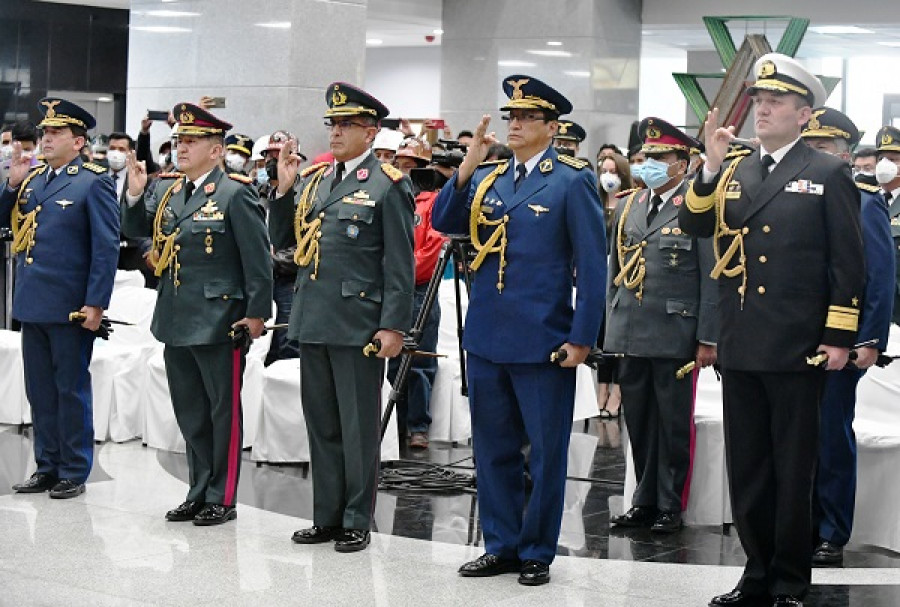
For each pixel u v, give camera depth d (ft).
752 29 49.60
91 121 22.50
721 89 43.60
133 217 21.08
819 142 18.90
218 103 31.30
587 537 20.56
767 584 16.35
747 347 15.81
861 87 57.67
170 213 20.74
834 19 48.67
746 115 43.52
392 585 17.26
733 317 16.05
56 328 22.04
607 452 28.35
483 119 17.62
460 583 17.44
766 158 16.07
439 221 18.16
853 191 15.62
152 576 17.48
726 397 16.33
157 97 42.75
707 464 21.36
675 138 20.97
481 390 17.87
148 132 35.63
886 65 57.06
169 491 22.76
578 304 17.17
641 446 21.61
